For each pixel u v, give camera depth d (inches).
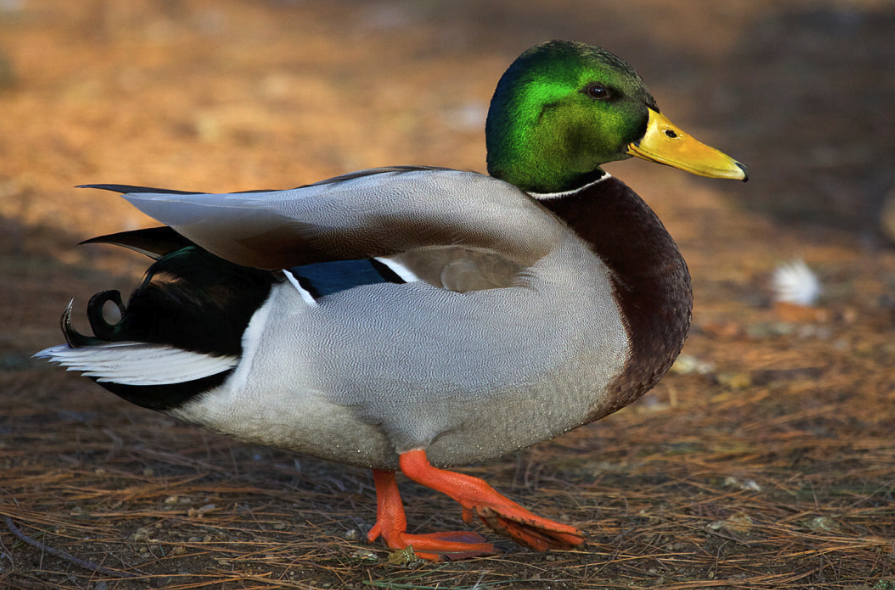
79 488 230.1
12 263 378.9
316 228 181.5
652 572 202.5
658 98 741.9
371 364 182.7
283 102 715.4
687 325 205.2
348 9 1099.9
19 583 186.9
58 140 539.5
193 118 632.4
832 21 970.7
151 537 209.6
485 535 222.1
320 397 185.2
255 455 260.8
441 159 589.6
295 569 199.6
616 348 192.2
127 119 608.4
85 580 190.2
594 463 262.5
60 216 429.4
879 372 326.6
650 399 309.7
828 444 272.1
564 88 207.9
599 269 194.7
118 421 274.8
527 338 184.4
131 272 387.9
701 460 264.1
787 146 641.0
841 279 429.1
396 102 732.7
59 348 181.9
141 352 180.7
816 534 220.1
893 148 635.5
